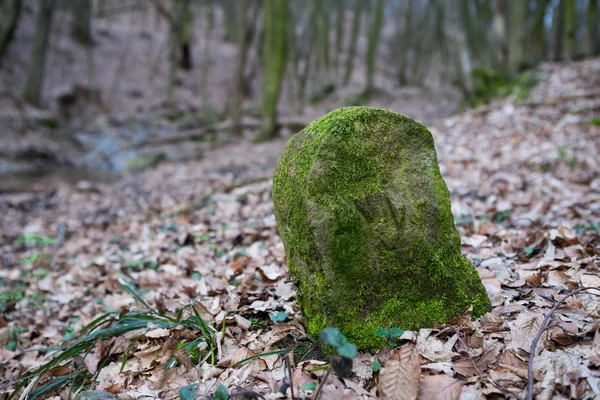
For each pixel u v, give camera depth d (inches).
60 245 237.3
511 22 513.0
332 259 80.9
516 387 72.7
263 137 554.6
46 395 98.4
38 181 435.5
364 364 82.3
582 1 914.7
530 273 110.6
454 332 86.1
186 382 89.4
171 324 102.3
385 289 84.7
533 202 182.2
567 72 435.2
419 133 85.0
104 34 980.6
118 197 352.2
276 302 110.3
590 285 99.8
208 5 756.0
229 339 99.2
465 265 89.8
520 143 281.9
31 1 957.2
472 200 193.0
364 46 1284.4
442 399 72.0
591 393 68.4
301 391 77.7
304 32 1010.1
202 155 543.5
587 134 271.4
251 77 875.4
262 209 220.8
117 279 163.8
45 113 624.1
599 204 168.9
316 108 869.8
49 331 140.3
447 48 994.1
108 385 96.3
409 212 83.7
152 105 782.5
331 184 80.4
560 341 82.4
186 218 227.1
